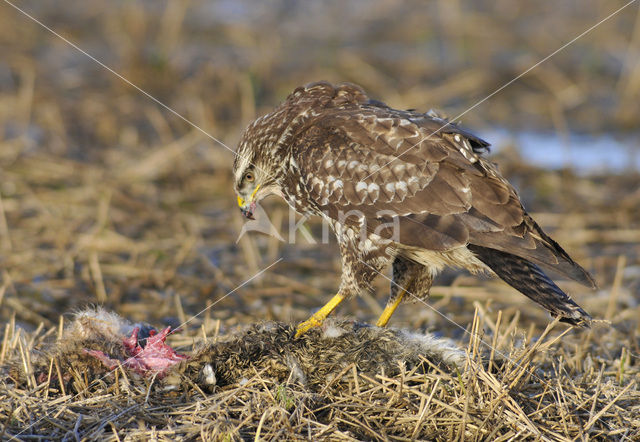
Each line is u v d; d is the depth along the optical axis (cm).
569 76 2058
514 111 1903
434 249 803
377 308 1104
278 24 2481
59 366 764
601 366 865
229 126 1773
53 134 1686
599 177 1577
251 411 695
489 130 1800
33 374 761
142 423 685
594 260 1261
